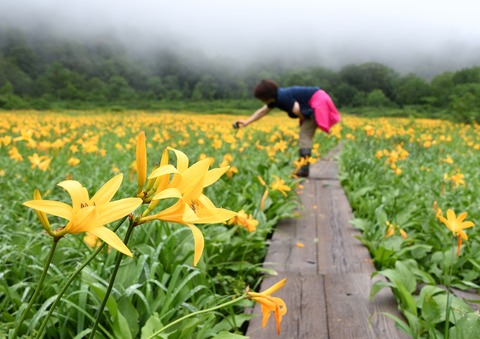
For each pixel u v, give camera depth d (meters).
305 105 7.30
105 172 6.64
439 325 2.56
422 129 21.22
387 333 2.53
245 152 8.94
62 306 2.33
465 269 3.88
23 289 2.82
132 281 2.60
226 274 3.59
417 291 3.38
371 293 2.83
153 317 2.14
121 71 125.88
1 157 7.61
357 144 13.04
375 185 6.66
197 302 2.65
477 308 3.08
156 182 1.17
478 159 10.52
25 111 45.16
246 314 2.64
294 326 2.58
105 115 39.00
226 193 5.35
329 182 7.39
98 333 2.21
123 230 3.16
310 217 5.16
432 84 85.75
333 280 3.26
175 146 11.59
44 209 1.01
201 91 117.56
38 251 3.18
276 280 3.26
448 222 2.35
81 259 2.95
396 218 4.70
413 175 7.40
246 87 134.12
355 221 4.70
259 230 4.03
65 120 24.45
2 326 2.23
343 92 100.88
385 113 54.22
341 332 2.52
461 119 26.66
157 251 2.75
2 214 3.91
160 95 97.25
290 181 6.09
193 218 1.10
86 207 1.03
